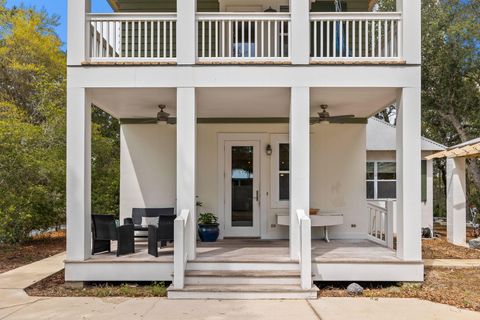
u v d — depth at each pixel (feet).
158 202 32.01
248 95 24.11
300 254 21.06
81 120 21.95
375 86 22.00
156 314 17.66
